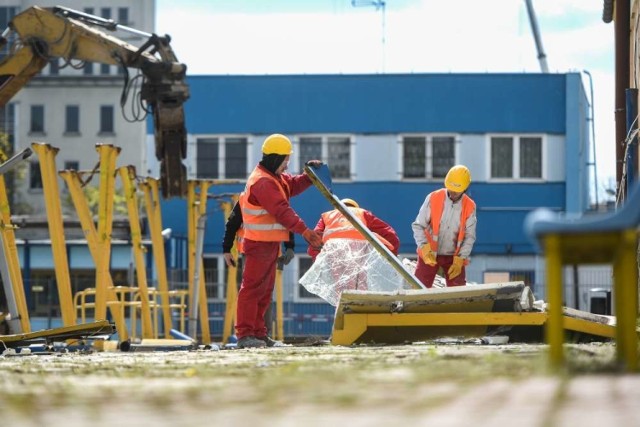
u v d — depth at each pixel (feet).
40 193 609.01
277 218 84.12
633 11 139.85
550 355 34.19
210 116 311.06
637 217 31.14
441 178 307.99
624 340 33.60
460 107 308.81
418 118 309.22
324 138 310.04
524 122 307.99
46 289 253.44
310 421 23.82
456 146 308.60
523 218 306.76
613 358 37.50
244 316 85.20
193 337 183.62
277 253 85.92
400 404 26.71
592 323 71.56
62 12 170.60
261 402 28.48
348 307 72.23
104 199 149.18
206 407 27.89
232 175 310.86
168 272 242.17
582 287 250.78
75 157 621.72
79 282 261.24
